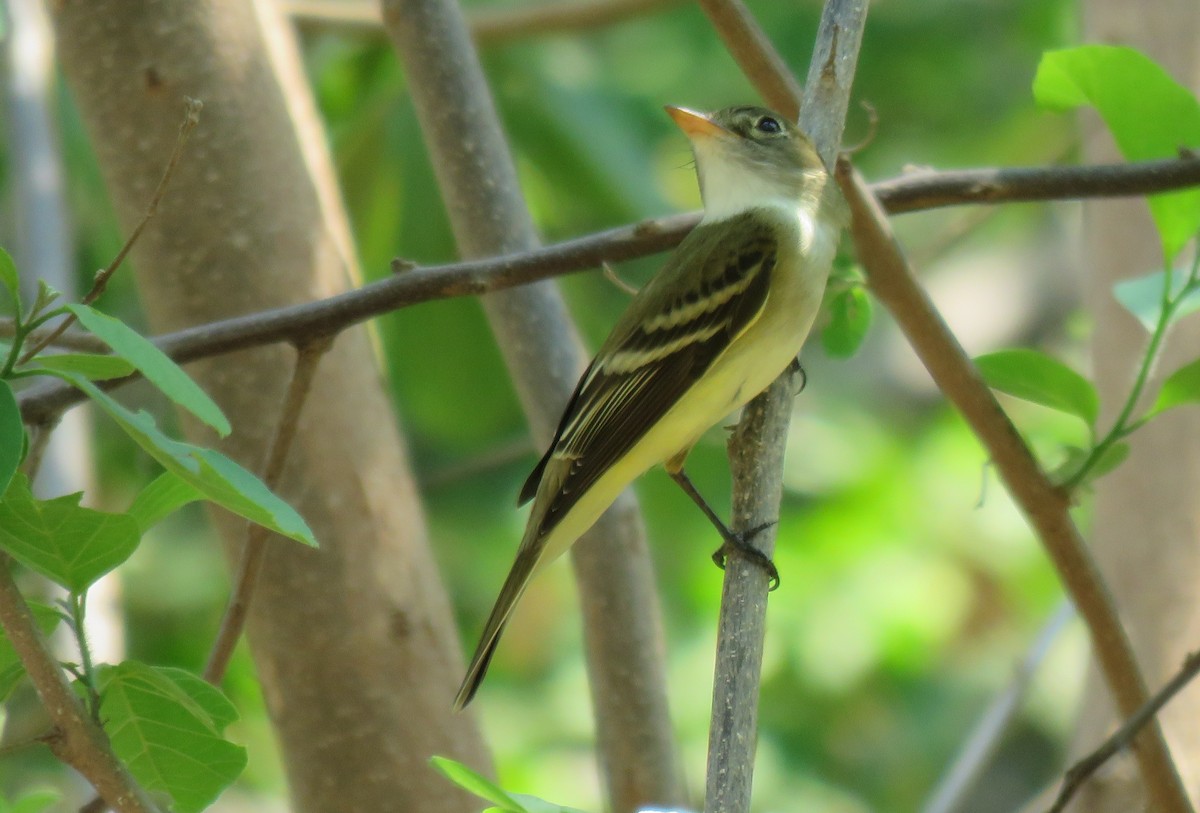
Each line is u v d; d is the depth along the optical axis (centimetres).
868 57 1894
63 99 1346
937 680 1695
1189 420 887
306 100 965
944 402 1923
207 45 797
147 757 574
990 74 1920
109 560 512
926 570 1703
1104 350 933
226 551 811
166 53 792
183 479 468
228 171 794
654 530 1441
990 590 1727
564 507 783
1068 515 708
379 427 812
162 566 1586
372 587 793
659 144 1567
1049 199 731
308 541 459
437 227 1297
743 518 681
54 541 505
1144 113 741
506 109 1378
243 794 1449
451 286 703
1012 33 1931
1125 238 934
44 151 1109
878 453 1781
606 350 814
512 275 716
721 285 792
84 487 984
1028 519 718
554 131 1379
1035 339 2219
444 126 885
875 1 1798
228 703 577
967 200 741
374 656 789
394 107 1296
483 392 1384
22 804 597
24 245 1078
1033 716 1712
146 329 1374
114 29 793
